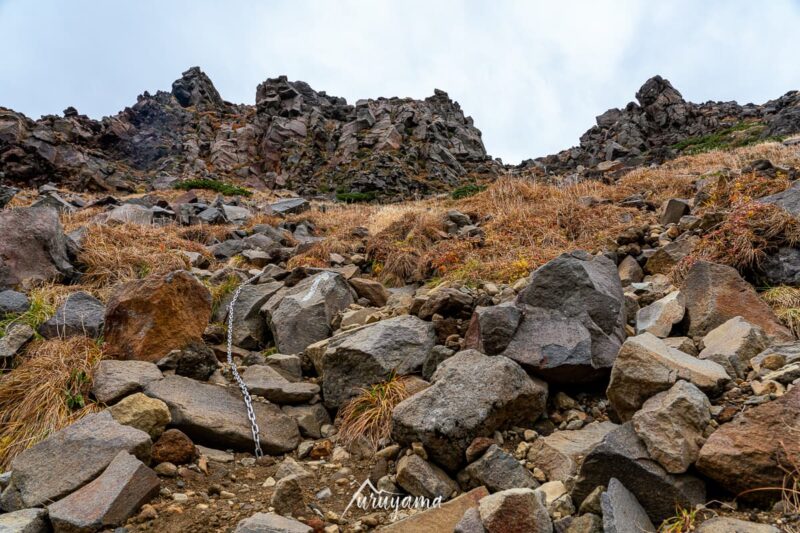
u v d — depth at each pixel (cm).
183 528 301
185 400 409
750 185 738
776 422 276
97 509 298
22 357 489
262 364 528
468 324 493
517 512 266
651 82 4959
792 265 495
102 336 504
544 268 462
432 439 344
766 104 4772
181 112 5059
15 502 320
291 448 405
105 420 358
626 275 622
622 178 1409
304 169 4341
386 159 4169
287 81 5353
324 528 306
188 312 513
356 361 452
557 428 382
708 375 336
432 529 291
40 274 661
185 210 1431
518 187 1223
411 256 819
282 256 934
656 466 280
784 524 251
